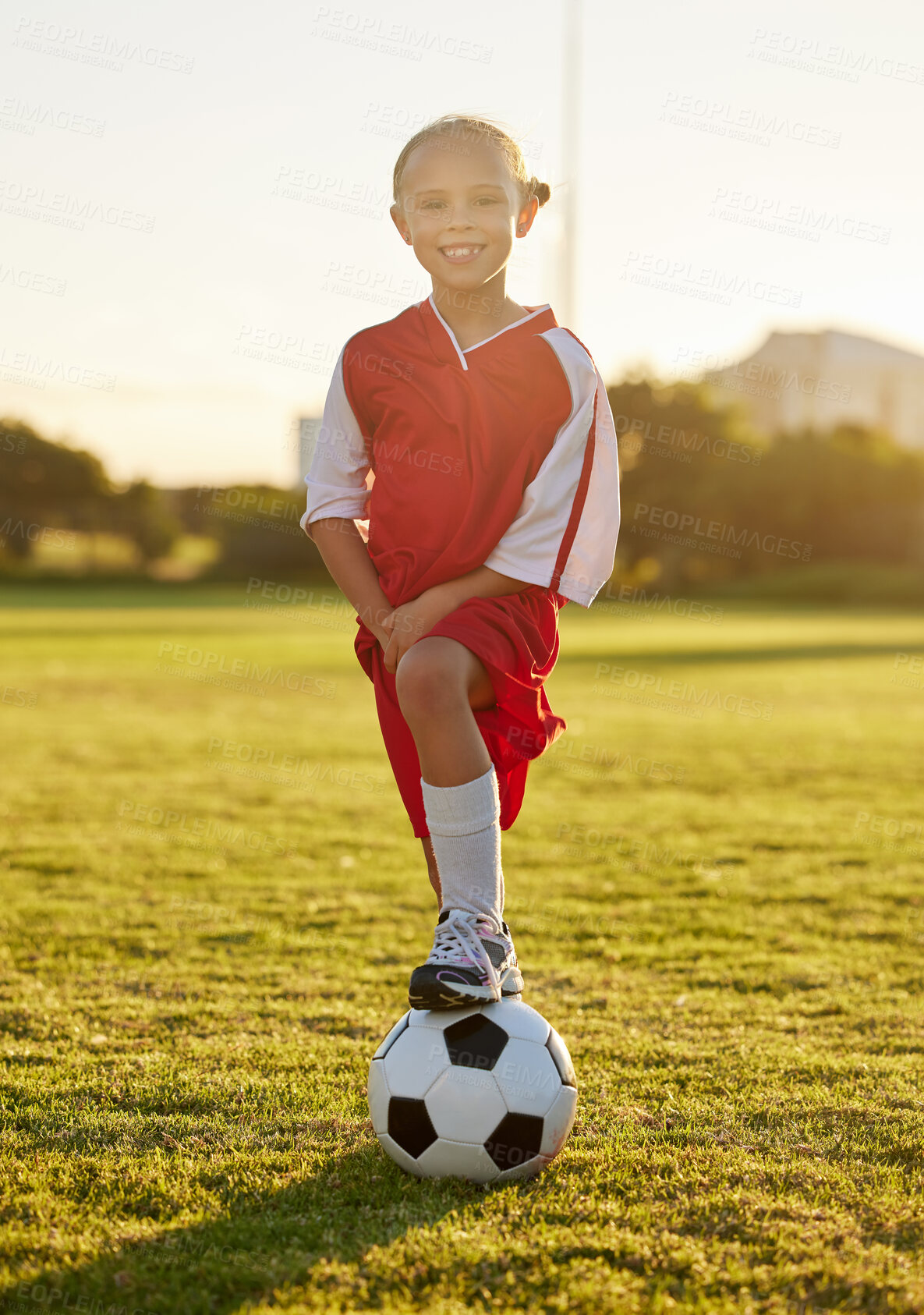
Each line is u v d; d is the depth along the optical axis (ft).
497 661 6.78
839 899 16.16
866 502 131.13
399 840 19.99
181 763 27.45
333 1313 5.56
